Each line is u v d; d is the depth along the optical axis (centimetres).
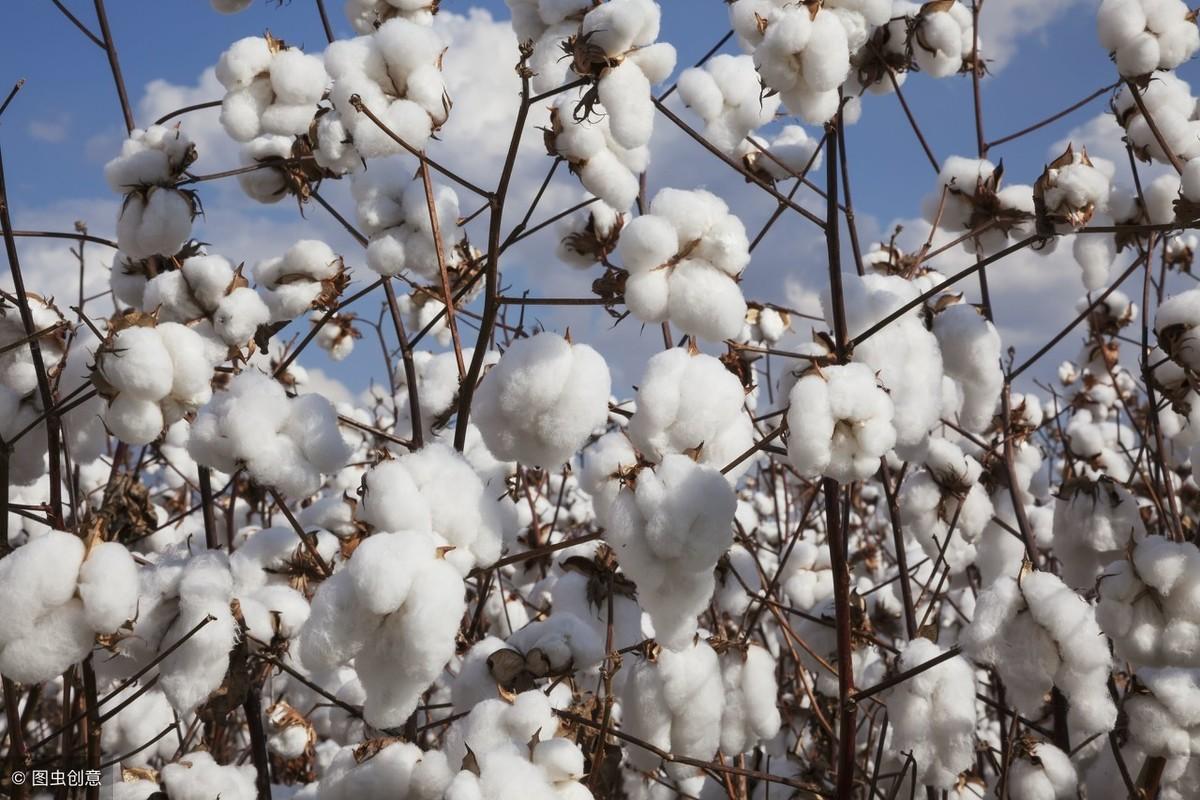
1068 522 166
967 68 184
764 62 132
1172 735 139
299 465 137
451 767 128
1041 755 154
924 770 141
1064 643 132
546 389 124
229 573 131
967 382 156
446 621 113
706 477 120
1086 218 154
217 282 153
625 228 130
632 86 130
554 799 116
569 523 252
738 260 129
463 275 158
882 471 164
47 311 156
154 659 126
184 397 133
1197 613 139
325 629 113
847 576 132
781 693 209
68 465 138
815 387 125
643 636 153
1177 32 166
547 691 140
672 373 127
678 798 152
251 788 140
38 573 113
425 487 121
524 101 133
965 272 129
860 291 146
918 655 143
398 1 161
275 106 160
